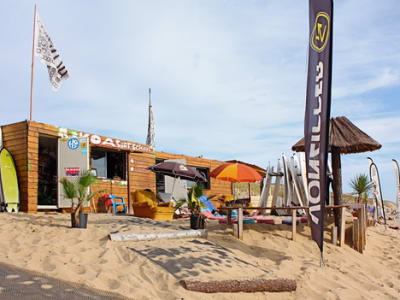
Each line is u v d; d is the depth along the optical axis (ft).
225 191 67.00
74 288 16.39
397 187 52.06
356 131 36.32
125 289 17.08
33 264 18.83
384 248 35.94
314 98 25.91
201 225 30.91
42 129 40.60
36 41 41.83
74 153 42.50
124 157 50.29
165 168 40.98
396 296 23.80
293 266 25.68
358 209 33.68
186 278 18.88
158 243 24.70
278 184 50.16
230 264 22.68
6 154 38.70
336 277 24.64
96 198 45.44
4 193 37.32
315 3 26.45
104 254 21.35
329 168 44.52
